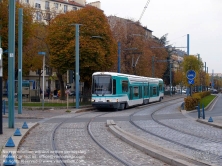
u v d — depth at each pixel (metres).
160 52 79.69
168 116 28.27
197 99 34.28
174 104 47.59
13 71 18.67
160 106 42.66
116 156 11.69
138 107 41.16
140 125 21.61
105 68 44.69
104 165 10.41
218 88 157.12
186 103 33.72
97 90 35.03
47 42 44.28
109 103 34.50
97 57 42.00
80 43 41.41
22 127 18.89
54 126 21.38
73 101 45.16
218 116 27.84
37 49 54.78
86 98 44.25
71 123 23.16
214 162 10.72
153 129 19.55
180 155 11.08
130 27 64.62
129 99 38.66
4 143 13.52
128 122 23.50
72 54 41.88
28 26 41.34
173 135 17.06
